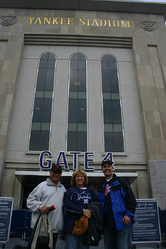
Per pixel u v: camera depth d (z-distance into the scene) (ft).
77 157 41.34
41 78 50.62
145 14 58.85
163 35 56.13
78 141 44.50
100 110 47.67
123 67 53.21
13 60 49.88
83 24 55.98
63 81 50.34
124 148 44.37
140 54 52.95
